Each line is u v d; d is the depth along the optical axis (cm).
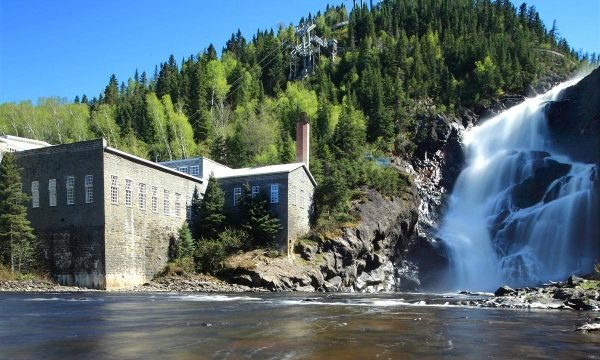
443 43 13600
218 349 1553
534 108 9606
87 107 13688
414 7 15488
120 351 1512
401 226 7438
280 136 10594
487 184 8925
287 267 5719
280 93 13012
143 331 1936
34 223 5300
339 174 7131
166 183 5906
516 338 1842
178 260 5741
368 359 1424
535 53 12550
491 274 7581
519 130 9612
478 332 1986
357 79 12112
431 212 8575
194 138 11556
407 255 7612
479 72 11400
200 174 6756
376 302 3597
